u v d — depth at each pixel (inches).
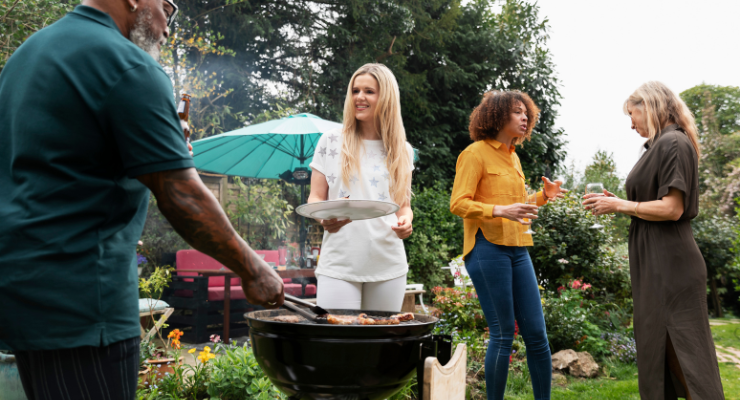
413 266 310.3
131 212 40.4
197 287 190.1
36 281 34.7
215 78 319.9
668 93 94.1
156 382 112.9
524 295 98.2
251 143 215.6
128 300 39.8
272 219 276.2
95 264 37.0
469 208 95.5
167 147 36.8
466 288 201.8
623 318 220.5
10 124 37.5
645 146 98.5
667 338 87.0
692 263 86.1
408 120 415.8
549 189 106.3
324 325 55.1
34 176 35.9
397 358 58.6
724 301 422.9
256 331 62.1
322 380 57.2
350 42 376.5
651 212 87.2
